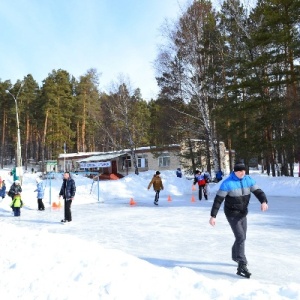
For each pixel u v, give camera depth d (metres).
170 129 34.06
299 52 22.56
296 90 24.41
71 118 66.50
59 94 62.38
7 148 77.94
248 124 25.98
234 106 26.02
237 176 5.63
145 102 71.25
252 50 26.25
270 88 25.86
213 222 5.56
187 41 29.36
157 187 18.36
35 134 70.75
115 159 46.38
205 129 31.05
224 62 28.52
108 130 48.78
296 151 25.08
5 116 65.00
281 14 23.55
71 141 64.00
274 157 26.12
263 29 24.64
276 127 25.08
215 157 29.69
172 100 31.33
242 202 5.64
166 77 30.38
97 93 61.19
